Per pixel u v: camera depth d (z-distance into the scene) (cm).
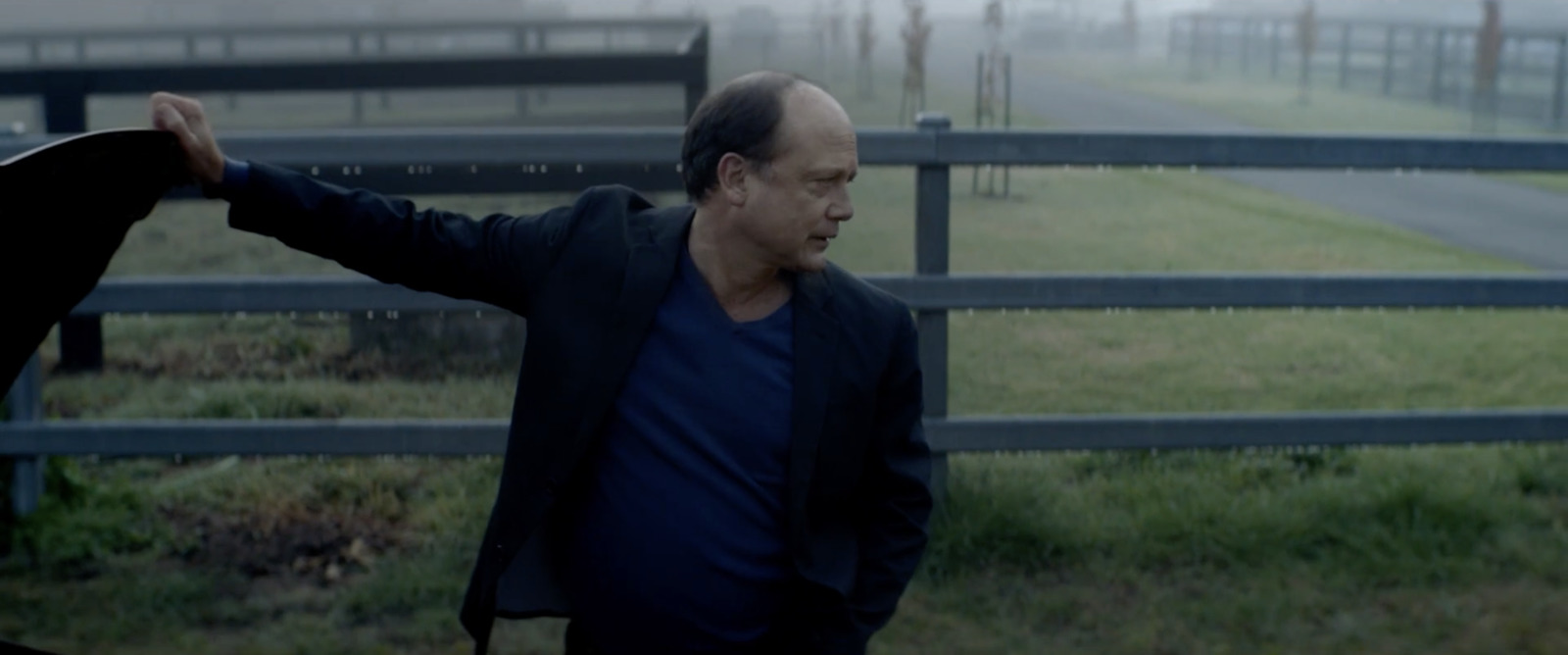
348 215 230
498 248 237
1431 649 412
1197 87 2352
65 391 632
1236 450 547
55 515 475
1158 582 452
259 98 2028
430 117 1670
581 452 229
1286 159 468
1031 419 471
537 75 766
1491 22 1750
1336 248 1033
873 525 248
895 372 239
